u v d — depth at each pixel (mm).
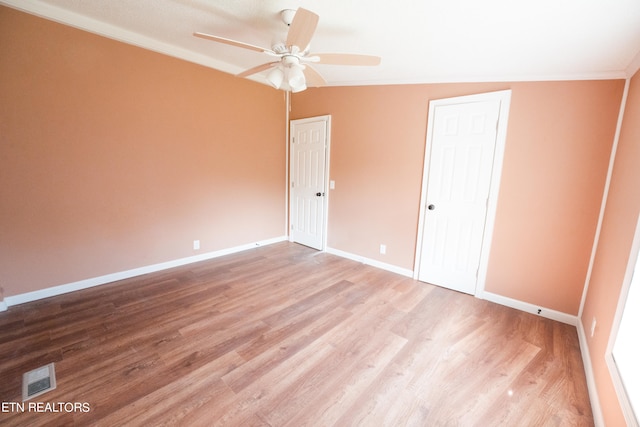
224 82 3646
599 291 1980
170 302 2670
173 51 3084
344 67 2926
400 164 3350
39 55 2379
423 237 3248
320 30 2143
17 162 2387
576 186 2375
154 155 3154
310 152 4266
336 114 3867
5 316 2346
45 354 1921
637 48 1842
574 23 1689
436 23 1920
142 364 1860
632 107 1931
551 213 2502
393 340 2193
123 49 2797
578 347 2160
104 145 2805
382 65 2775
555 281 2537
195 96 3391
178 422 1465
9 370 1770
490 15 1738
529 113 2516
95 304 2584
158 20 2432
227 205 3939
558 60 2172
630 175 1727
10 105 2303
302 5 1892
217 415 1514
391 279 3334
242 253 4117
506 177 2680
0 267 2408
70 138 2609
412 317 2533
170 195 3348
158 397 1610
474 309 2705
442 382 1788
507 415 1569
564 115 2373
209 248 3834
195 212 3607
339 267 3666
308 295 2891
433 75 2932
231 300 2744
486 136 2732
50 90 2461
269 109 4238
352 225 3904
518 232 2672
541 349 2131
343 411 1564
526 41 1986
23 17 2281
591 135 2283
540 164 2510
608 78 2189
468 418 1545
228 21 2314
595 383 1657
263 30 2447
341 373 1840
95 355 1929
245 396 1640
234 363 1898
